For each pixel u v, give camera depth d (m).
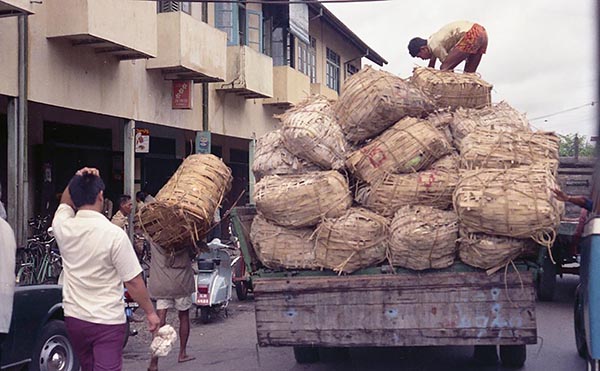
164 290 7.48
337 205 5.88
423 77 7.15
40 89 11.62
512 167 5.94
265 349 8.38
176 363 7.78
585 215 6.45
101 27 11.95
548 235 5.37
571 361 7.39
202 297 10.05
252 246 6.43
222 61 16.41
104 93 13.33
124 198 9.20
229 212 6.52
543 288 11.28
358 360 7.58
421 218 5.60
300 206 5.83
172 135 19.53
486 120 6.79
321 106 6.73
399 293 5.71
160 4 14.98
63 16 11.70
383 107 6.25
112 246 4.68
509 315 5.55
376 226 5.72
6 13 10.18
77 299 4.71
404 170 6.07
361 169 6.12
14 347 5.92
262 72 19.06
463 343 5.61
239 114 19.73
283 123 6.64
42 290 6.30
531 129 6.52
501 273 5.54
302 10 22.61
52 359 6.37
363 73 6.59
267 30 21.53
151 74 15.03
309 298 5.85
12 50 10.94
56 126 14.86
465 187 5.48
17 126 11.08
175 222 6.85
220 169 7.31
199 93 17.28
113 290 4.74
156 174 19.02
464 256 5.61
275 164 6.59
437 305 5.65
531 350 7.97
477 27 8.90
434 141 6.04
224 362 7.75
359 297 5.77
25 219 11.18
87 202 4.82
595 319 5.18
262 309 5.93
